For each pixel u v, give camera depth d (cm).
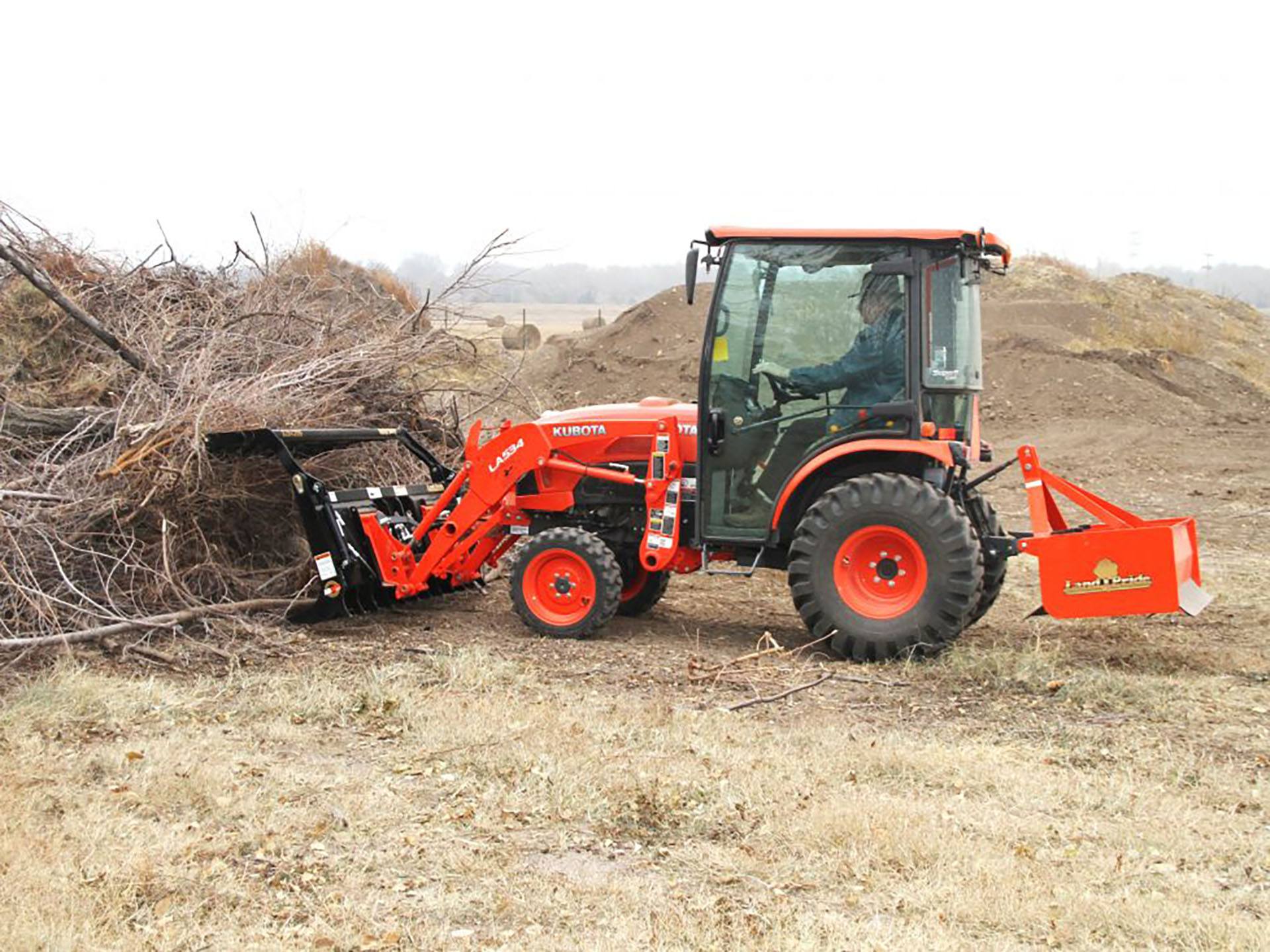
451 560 882
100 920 414
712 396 815
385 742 612
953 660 751
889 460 805
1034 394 2225
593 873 462
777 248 804
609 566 835
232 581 893
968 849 474
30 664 732
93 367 968
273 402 910
